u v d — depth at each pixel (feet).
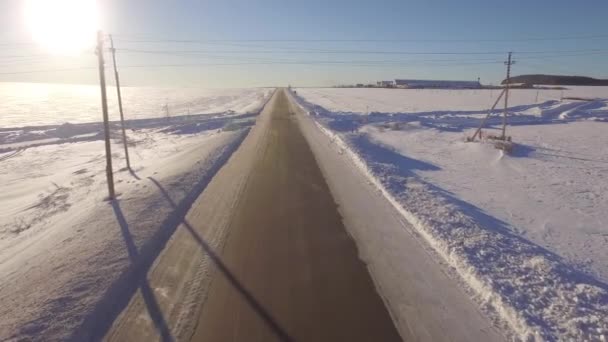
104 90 36.06
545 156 62.54
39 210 41.70
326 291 19.61
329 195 36.86
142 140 97.66
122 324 17.17
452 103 202.90
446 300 18.83
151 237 26.55
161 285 20.40
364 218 30.45
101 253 24.14
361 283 20.39
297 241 26.00
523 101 210.38
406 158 59.82
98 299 18.97
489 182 45.75
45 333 16.55
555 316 17.16
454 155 63.62
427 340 15.88
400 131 93.20
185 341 15.93
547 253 24.80
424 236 26.84
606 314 17.34
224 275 21.39
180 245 25.50
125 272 21.68
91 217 31.22
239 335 16.24
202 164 51.88
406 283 20.42
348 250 24.53
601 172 51.52
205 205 34.32
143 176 48.42
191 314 17.76
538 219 32.96
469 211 32.94
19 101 303.27
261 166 50.83
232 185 41.22
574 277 21.11
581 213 34.76
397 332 16.35
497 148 66.85
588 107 161.17
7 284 21.27
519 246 24.79
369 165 47.96
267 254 24.02
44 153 83.10
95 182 50.65
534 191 41.98
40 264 23.30
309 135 81.35
